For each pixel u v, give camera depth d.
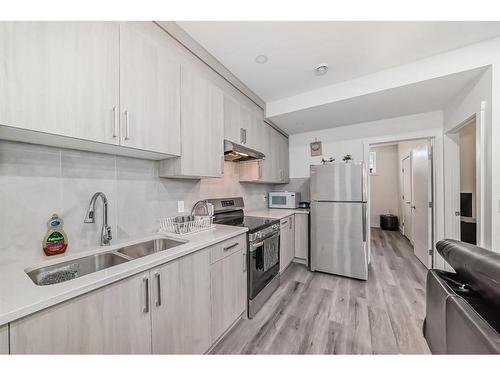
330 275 2.80
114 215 1.46
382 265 3.08
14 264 1.00
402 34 1.60
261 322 1.79
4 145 1.01
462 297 0.91
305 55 1.86
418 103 2.47
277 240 2.47
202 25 1.50
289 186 3.95
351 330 1.67
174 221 1.87
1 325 0.61
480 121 1.75
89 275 0.87
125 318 0.94
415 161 3.40
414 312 1.90
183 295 1.23
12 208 1.03
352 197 2.70
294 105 2.69
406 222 4.68
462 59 1.75
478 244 1.74
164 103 1.43
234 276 1.70
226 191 2.68
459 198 2.59
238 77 2.23
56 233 1.14
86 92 1.02
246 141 2.52
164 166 1.70
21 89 0.82
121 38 1.17
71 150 1.25
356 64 2.00
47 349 0.71
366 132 3.21
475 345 0.68
